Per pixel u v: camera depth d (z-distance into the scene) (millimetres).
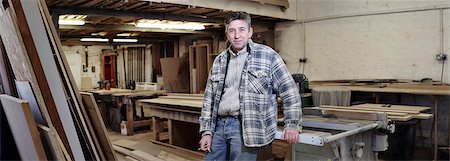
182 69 8344
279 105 3717
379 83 5484
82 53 11367
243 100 2037
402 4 5723
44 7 2430
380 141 2801
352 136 2529
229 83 2107
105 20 6129
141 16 5570
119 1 4613
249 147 2031
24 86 2246
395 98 5621
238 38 2049
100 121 2543
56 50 2391
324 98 4469
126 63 11406
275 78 2068
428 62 5527
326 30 6668
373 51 6086
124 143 5016
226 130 2096
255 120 2018
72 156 2191
